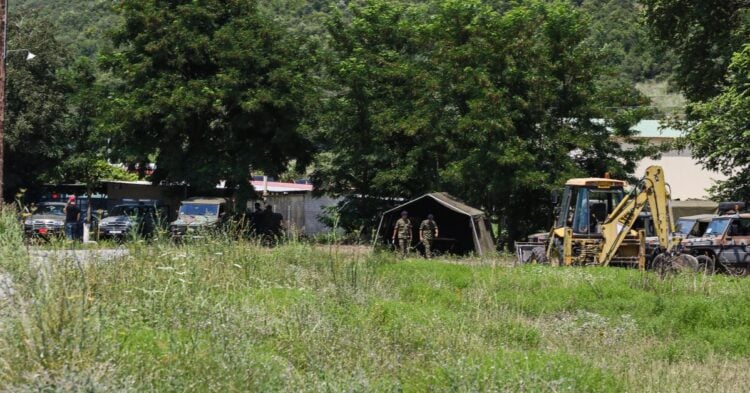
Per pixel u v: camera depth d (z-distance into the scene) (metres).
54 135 72.25
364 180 66.62
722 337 22.77
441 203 53.31
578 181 43.25
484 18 63.12
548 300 28.08
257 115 63.59
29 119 69.94
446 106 63.69
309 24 124.81
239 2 65.38
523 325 22.67
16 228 21.20
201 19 64.12
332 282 24.03
